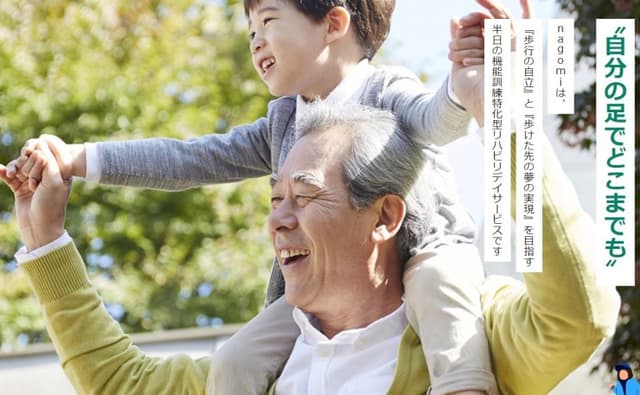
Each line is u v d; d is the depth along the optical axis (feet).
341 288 8.35
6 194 36.70
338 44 9.68
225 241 37.32
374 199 8.34
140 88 38.81
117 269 36.50
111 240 36.78
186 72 40.63
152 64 40.09
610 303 7.52
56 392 15.37
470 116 8.29
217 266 36.55
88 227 36.55
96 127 37.37
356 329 8.43
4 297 34.19
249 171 10.18
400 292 8.55
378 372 8.21
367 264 8.38
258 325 8.82
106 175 9.73
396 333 8.35
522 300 7.86
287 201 8.40
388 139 8.44
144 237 37.01
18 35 39.09
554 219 7.47
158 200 37.47
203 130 38.58
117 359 9.37
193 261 36.78
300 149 8.46
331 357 8.37
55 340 9.42
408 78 9.36
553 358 7.63
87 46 39.42
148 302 35.88
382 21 9.90
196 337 17.02
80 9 40.09
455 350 7.92
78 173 9.68
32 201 9.44
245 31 42.04
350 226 8.29
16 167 9.49
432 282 8.21
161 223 37.17
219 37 42.19
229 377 8.62
